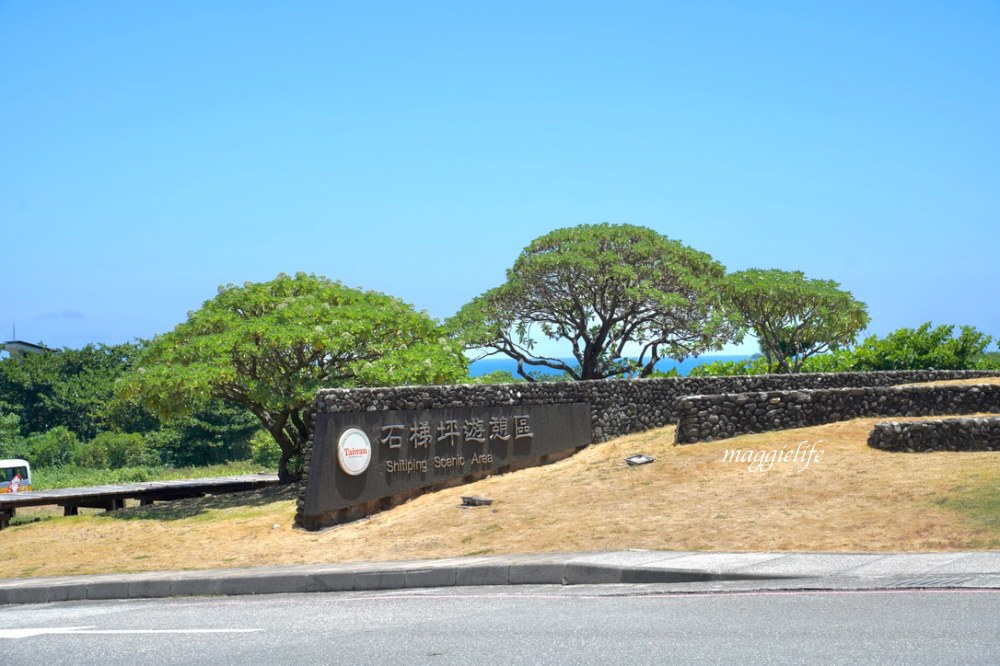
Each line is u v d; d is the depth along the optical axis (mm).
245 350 26219
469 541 17328
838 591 10711
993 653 7652
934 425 19000
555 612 10617
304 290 29547
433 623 10344
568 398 25516
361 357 27641
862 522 14664
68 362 71562
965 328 44719
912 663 7457
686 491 18078
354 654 8906
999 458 17594
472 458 23641
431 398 23141
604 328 41031
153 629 11133
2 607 15484
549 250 41375
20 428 65062
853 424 22078
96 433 66750
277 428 28891
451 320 41469
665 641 8648
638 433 26484
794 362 46344
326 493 21281
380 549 18000
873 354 44469
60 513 33219
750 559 12711
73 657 9625
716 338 40812
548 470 23312
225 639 10117
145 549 21172
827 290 43625
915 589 10445
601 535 15938
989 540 12953
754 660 7781
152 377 25578
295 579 14547
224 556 19516
